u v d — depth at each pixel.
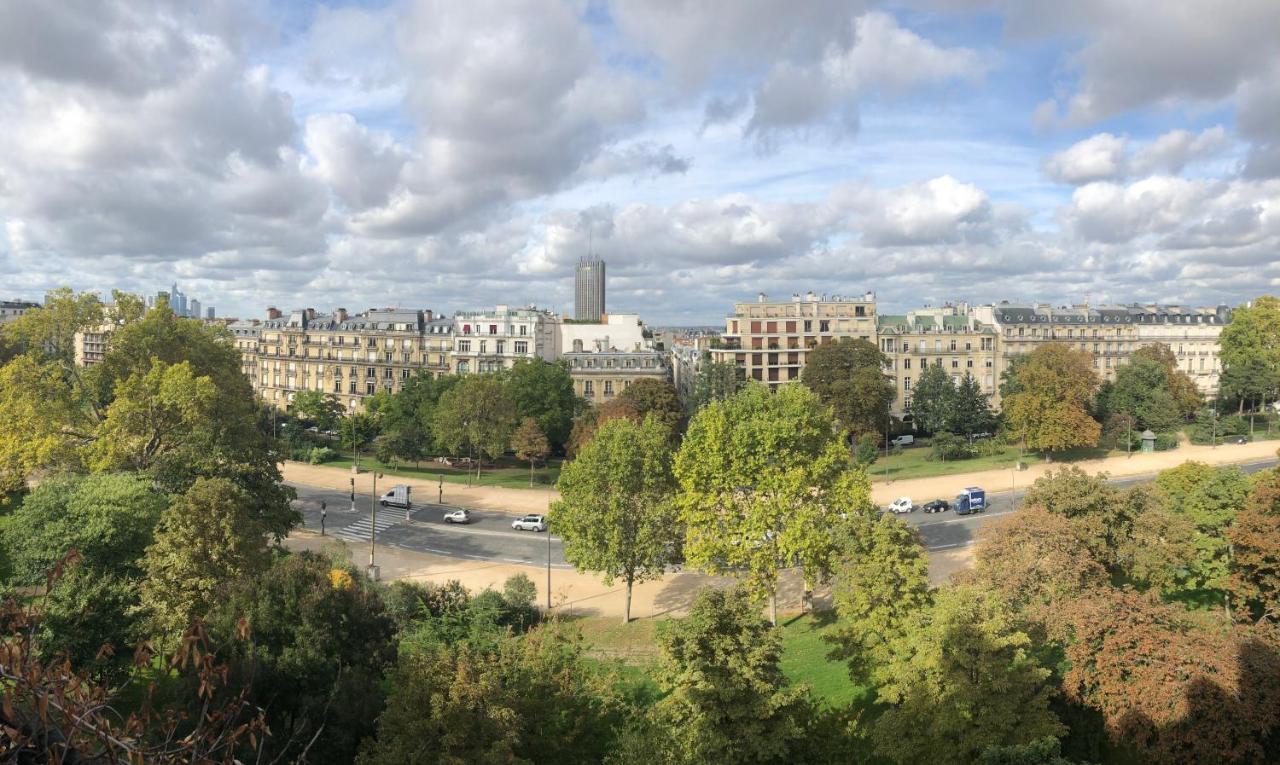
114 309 87.75
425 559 82.00
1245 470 100.75
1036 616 38.25
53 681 8.98
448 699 30.91
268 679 35.91
